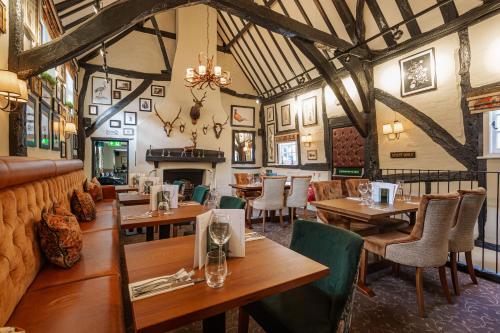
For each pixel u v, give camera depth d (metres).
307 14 5.79
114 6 2.80
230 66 9.19
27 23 3.06
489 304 2.26
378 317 2.07
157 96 7.80
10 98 2.39
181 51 7.66
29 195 1.47
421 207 2.13
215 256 1.09
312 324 1.23
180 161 7.64
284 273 1.16
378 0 4.73
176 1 2.99
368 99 5.35
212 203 2.78
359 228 3.06
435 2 4.12
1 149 2.57
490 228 3.76
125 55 7.49
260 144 9.66
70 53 2.74
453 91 4.15
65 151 5.09
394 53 4.94
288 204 5.09
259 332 1.89
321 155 7.09
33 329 0.95
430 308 2.20
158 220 2.13
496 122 3.74
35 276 1.36
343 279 1.27
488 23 3.71
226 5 3.36
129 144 7.46
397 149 5.03
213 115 8.15
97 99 7.13
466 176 4.04
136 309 0.88
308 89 7.41
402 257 2.22
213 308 0.91
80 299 1.15
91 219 2.74
